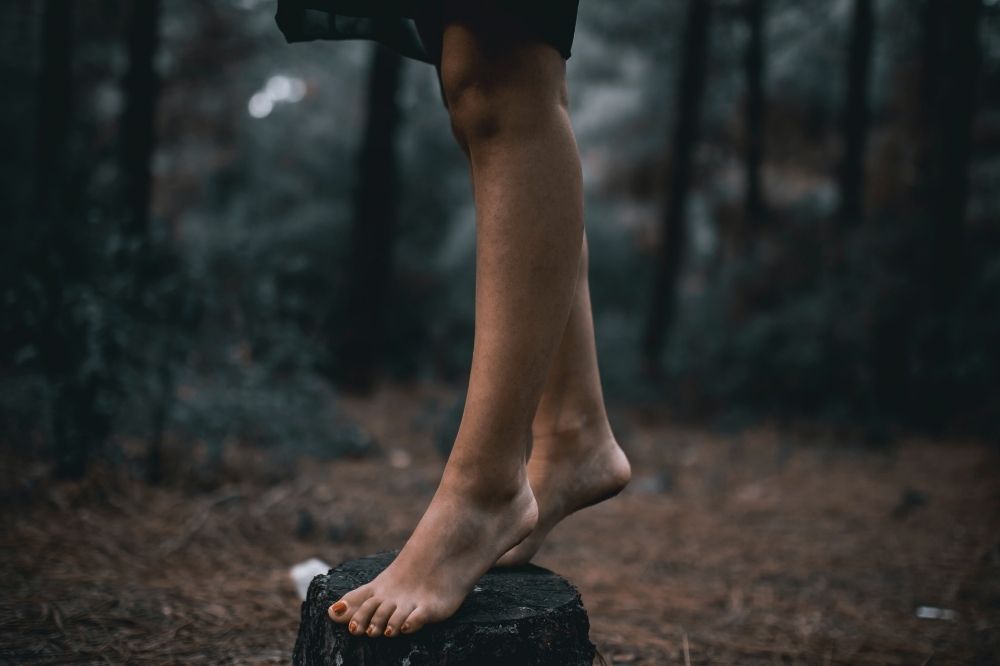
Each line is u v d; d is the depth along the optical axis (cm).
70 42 507
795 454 521
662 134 1118
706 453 526
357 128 1116
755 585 261
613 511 369
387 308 902
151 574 228
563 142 116
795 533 334
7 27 730
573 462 147
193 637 180
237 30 717
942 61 685
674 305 909
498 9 114
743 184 1002
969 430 586
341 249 859
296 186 1060
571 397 147
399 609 115
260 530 283
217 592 215
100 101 736
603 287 1221
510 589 135
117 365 312
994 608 237
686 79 841
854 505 384
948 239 637
